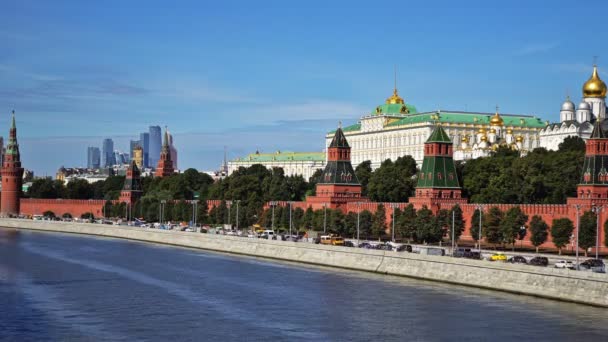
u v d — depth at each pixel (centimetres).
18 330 12775
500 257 17388
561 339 12000
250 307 14600
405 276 18050
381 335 12469
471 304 14462
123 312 14188
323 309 14350
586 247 19250
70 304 14950
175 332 12700
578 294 14325
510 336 12212
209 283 17362
